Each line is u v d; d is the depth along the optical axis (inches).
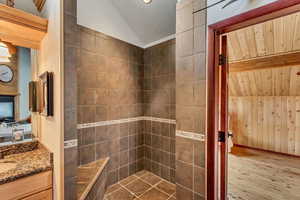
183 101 62.9
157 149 105.7
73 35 49.5
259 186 92.2
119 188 91.4
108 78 92.4
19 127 69.4
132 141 106.8
